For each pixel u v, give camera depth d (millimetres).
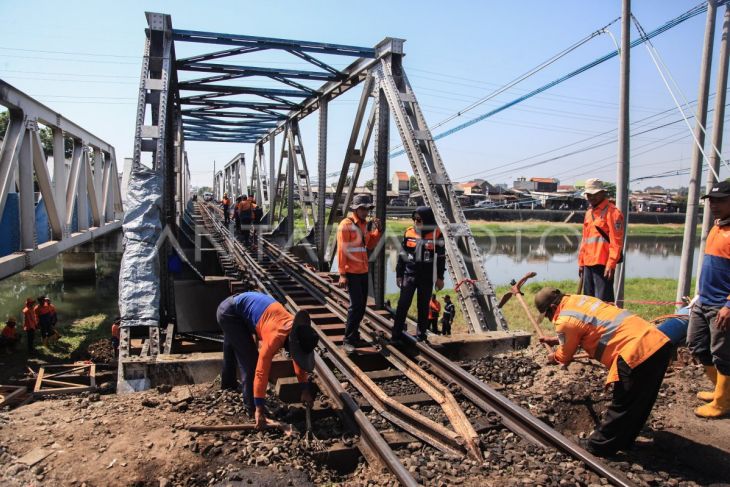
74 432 4312
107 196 20719
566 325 4258
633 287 22469
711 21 9914
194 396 5117
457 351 6617
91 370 10047
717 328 4531
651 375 3963
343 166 13523
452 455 4230
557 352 4367
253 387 4785
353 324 6508
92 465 3869
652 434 4527
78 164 14688
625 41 9461
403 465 3988
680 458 4191
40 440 4168
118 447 4094
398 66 10633
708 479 3883
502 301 5574
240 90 14828
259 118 20188
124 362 5824
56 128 12391
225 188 52219
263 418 4477
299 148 19562
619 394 4055
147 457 3992
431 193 8867
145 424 4492
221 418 4652
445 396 5195
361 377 5574
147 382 5812
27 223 10305
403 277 6660
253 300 4820
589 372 5625
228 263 15234
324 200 15164
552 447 4301
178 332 9383
